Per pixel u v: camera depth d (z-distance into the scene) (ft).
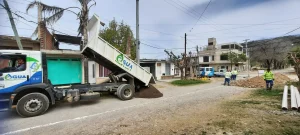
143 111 23.71
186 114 21.68
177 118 20.10
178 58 75.15
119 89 32.35
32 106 22.13
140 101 31.17
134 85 37.32
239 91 41.14
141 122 18.99
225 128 16.61
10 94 21.90
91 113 23.32
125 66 34.60
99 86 31.58
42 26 42.22
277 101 28.37
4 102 21.90
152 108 25.36
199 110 23.56
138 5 49.55
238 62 164.66
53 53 43.06
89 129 17.21
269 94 35.17
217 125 17.46
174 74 96.32
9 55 21.75
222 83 61.41
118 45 77.30
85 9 39.34
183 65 72.90
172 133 15.71
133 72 35.81
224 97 33.42
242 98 32.01
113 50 33.01
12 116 22.34
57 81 45.93
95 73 55.77
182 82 61.82
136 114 22.27
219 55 176.96
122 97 32.12
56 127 18.03
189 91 42.93
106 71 58.08
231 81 64.59
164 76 85.76
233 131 15.84
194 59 101.24
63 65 46.98
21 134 16.34
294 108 22.72
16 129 17.65
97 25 30.83
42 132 16.72
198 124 17.87
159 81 72.08
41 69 23.95
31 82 23.08
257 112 22.02
